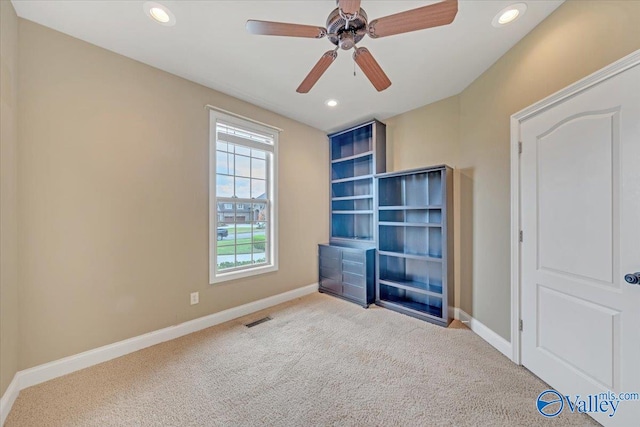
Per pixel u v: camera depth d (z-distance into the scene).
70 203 1.93
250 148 3.20
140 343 2.25
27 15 1.73
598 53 1.43
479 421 1.45
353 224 4.04
